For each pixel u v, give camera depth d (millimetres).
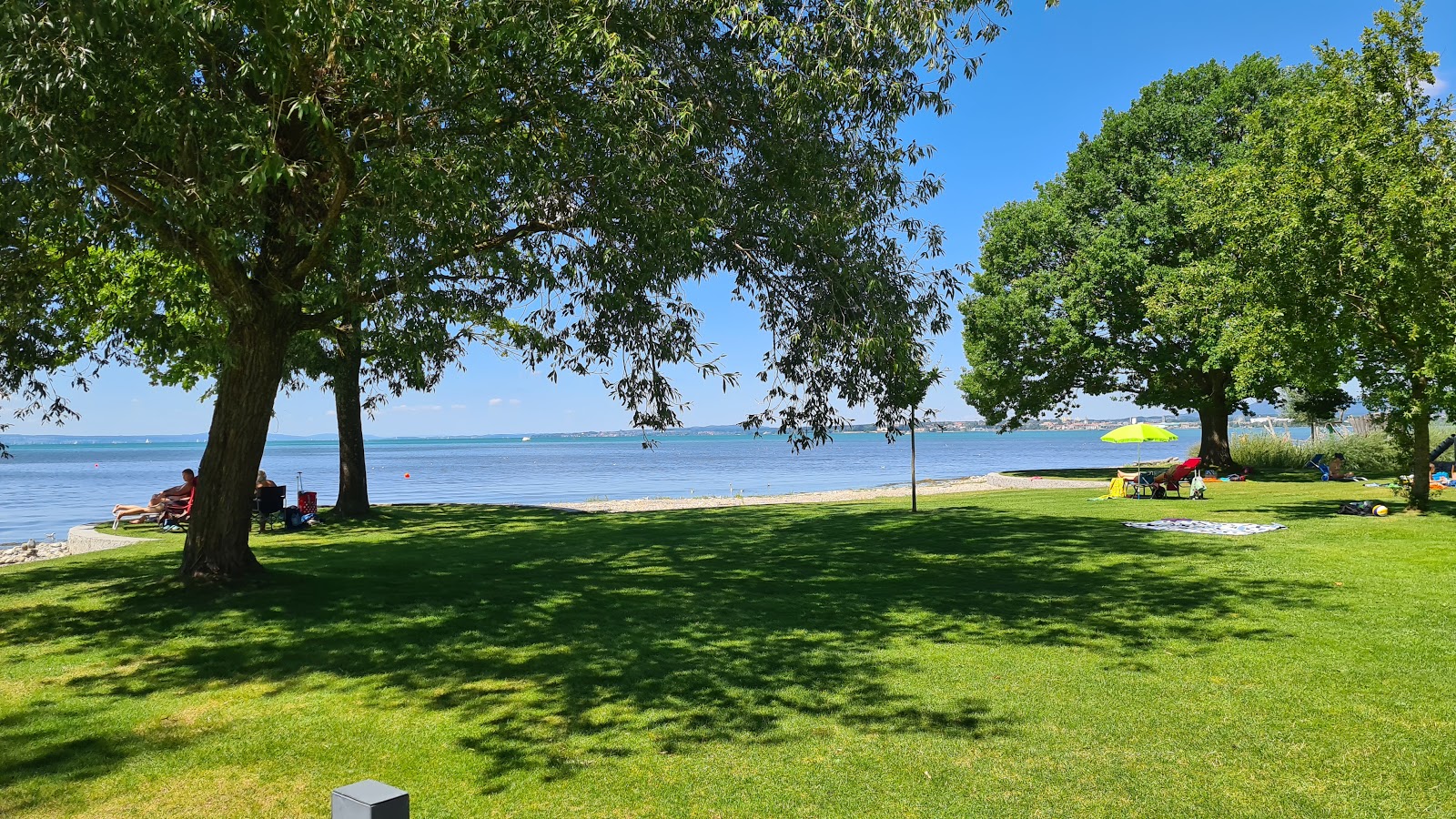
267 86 8031
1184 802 4684
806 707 6324
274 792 4957
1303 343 16969
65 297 13148
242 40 9266
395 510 24172
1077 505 22078
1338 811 4555
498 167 8953
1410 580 10852
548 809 4680
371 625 9016
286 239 10195
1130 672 7109
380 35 7852
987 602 10031
